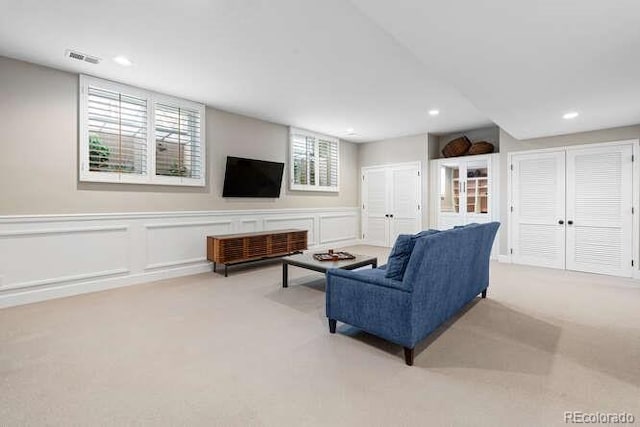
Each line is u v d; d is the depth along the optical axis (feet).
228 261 13.96
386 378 6.07
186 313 9.48
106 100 11.88
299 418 4.96
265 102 14.30
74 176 11.19
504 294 11.36
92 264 11.62
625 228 14.06
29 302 10.32
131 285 12.50
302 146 19.51
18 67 10.10
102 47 9.28
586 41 6.75
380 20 6.02
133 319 8.96
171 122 13.53
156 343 7.48
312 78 11.51
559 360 6.70
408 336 6.50
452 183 19.88
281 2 7.12
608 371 6.26
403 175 21.56
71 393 5.54
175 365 6.50
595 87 9.41
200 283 12.87
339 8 7.34
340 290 7.76
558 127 14.24
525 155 16.70
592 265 14.89
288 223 18.85
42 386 5.73
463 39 6.71
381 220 22.85
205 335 7.95
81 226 11.34
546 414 5.01
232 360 6.72
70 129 11.08
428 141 20.39
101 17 7.75
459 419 4.91
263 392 5.62
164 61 10.18
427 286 6.85
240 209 16.39
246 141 16.51
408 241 6.84
